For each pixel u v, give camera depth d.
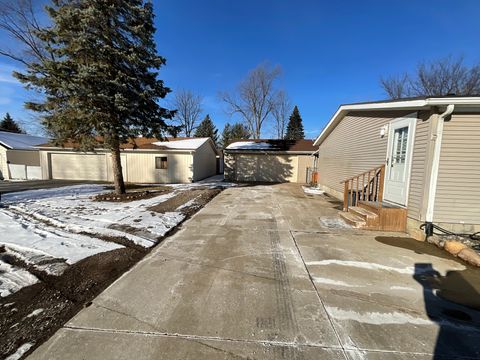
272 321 2.24
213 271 3.26
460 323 2.26
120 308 2.42
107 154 16.36
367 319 2.29
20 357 1.79
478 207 4.48
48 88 7.64
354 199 7.68
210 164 21.95
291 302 2.55
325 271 3.29
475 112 4.35
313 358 1.82
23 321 2.21
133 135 9.02
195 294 2.69
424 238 4.57
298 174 17.30
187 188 12.48
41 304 2.48
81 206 7.40
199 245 4.25
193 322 2.22
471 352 1.90
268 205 8.03
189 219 6.08
